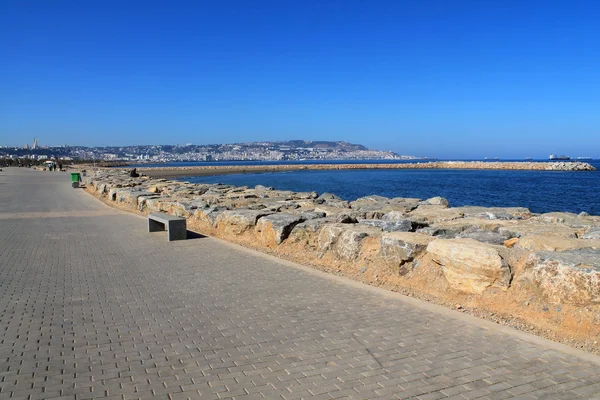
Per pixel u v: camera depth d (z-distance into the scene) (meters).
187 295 6.74
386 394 3.84
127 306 6.23
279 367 4.34
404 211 12.66
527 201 33.44
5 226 13.97
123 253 9.86
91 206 20.16
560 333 5.15
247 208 13.37
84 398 3.77
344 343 4.91
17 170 74.88
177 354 4.64
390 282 7.31
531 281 5.68
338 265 8.43
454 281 6.45
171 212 15.11
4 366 4.36
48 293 6.86
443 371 4.25
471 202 32.81
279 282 7.39
